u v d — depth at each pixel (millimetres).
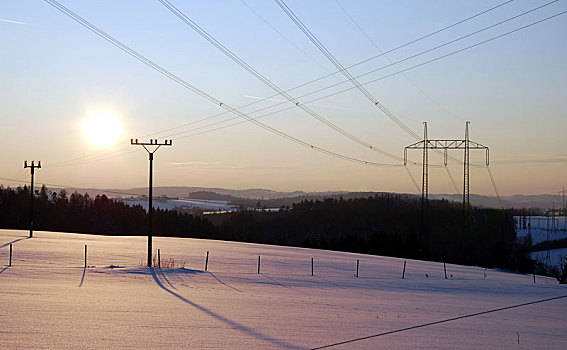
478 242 76750
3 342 11180
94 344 11398
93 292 21297
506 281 42812
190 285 26672
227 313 16953
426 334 14492
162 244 66188
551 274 65375
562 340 14648
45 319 14141
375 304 21938
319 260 52469
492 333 15289
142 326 13773
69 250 48188
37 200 123562
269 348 11719
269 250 65000
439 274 44906
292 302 21219
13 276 26938
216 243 75062
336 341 12883
